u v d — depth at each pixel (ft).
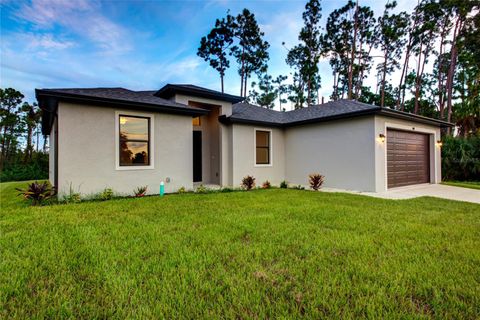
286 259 8.74
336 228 12.72
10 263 8.29
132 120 25.40
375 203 20.15
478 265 8.34
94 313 5.75
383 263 8.40
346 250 9.64
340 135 31.96
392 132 31.81
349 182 30.73
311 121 34.42
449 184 36.04
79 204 19.06
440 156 39.52
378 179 28.27
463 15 62.23
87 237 11.02
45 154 77.87
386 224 13.48
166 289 6.71
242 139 35.32
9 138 86.48
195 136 36.76
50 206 18.29
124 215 15.37
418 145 36.40
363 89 94.94
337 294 6.54
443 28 70.13
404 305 6.11
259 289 6.77
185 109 27.09
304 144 36.81
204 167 37.29
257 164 37.04
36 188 20.16
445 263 8.46
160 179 26.66
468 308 5.96
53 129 31.24
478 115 52.06
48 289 6.81
